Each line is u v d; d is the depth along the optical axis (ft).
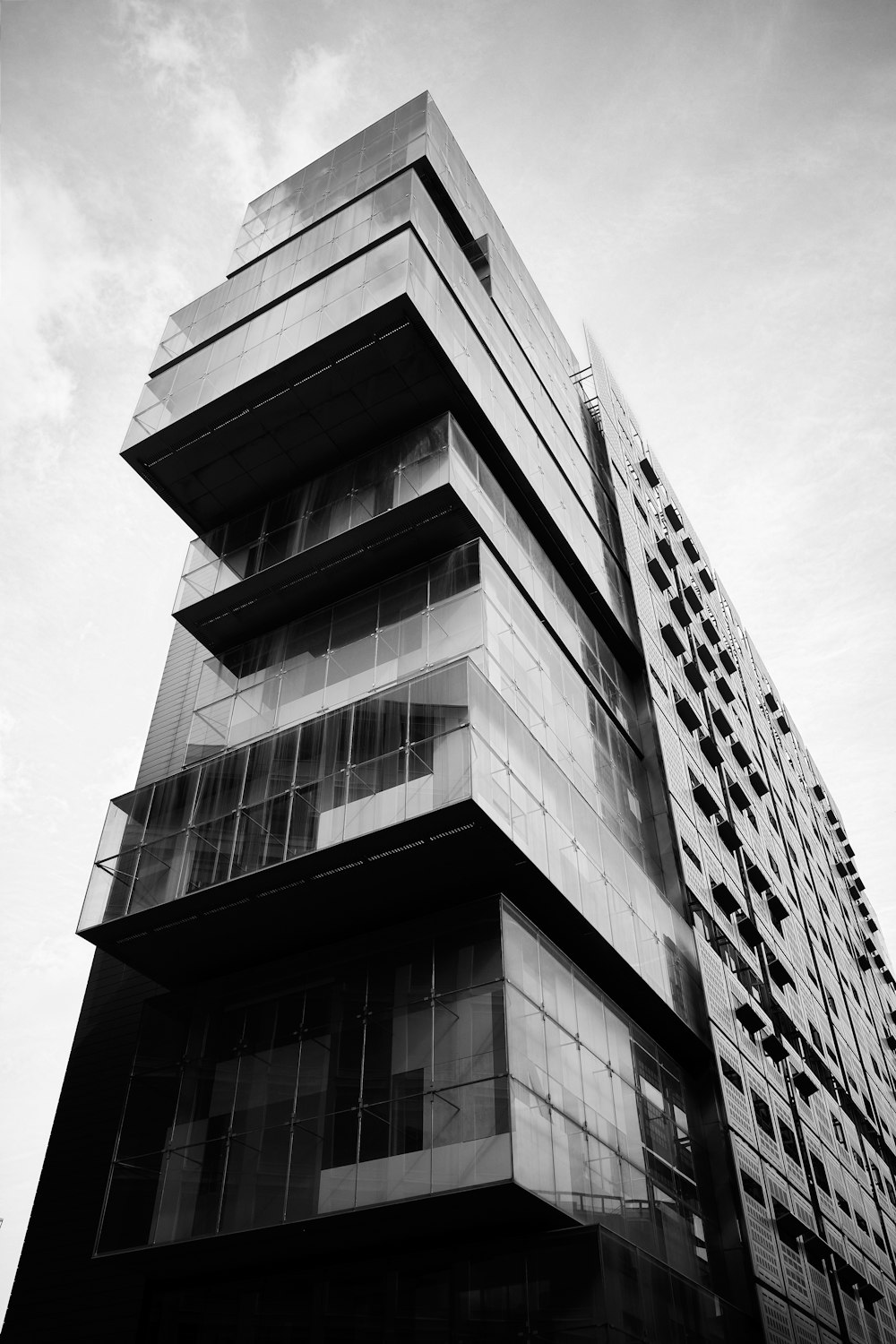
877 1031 186.09
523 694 79.82
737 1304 75.51
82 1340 66.59
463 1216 56.85
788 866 160.97
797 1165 101.86
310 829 67.15
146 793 76.64
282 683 84.99
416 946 66.44
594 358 153.79
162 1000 73.26
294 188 115.34
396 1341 56.49
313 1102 62.18
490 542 86.12
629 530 134.31
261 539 92.07
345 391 90.17
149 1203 62.90
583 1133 63.10
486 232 116.26
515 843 64.69
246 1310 62.39
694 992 91.20
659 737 108.99
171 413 94.07
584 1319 53.01
